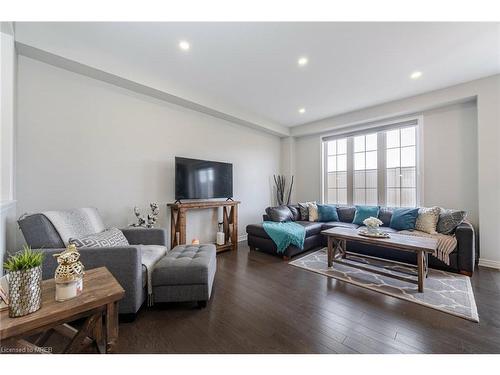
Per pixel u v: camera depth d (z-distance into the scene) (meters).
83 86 2.50
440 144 3.49
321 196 5.04
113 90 2.73
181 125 3.45
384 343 1.44
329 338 1.50
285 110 4.16
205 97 3.44
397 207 3.90
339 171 4.84
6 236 1.86
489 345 1.41
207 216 3.83
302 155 5.38
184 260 2.01
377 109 3.92
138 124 2.96
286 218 4.21
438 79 2.96
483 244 2.90
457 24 1.93
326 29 2.00
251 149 4.71
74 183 2.44
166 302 1.91
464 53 2.38
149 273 1.91
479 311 1.81
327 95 3.48
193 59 2.49
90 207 2.40
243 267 2.94
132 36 2.12
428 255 2.81
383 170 4.20
